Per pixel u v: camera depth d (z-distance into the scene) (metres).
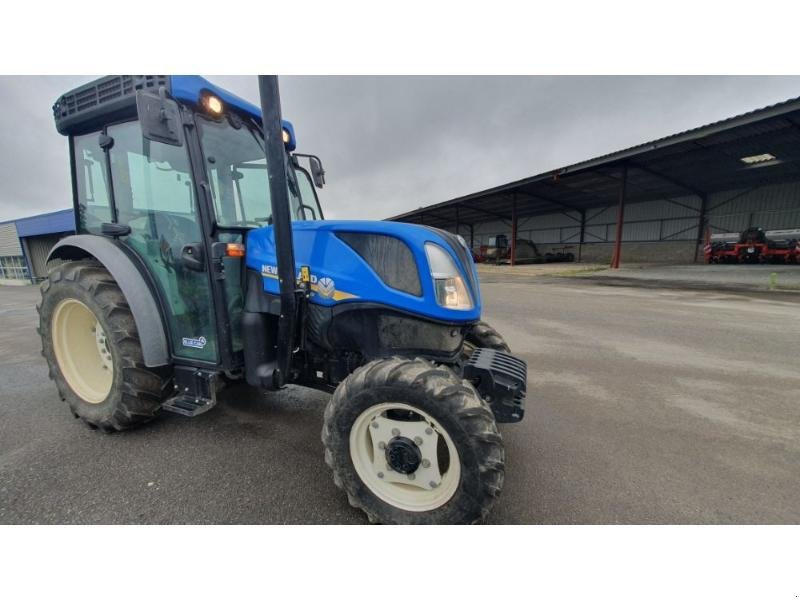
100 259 2.35
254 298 2.20
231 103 2.31
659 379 3.46
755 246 16.36
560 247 27.06
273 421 2.63
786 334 5.02
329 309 2.04
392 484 1.71
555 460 2.18
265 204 2.68
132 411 2.32
